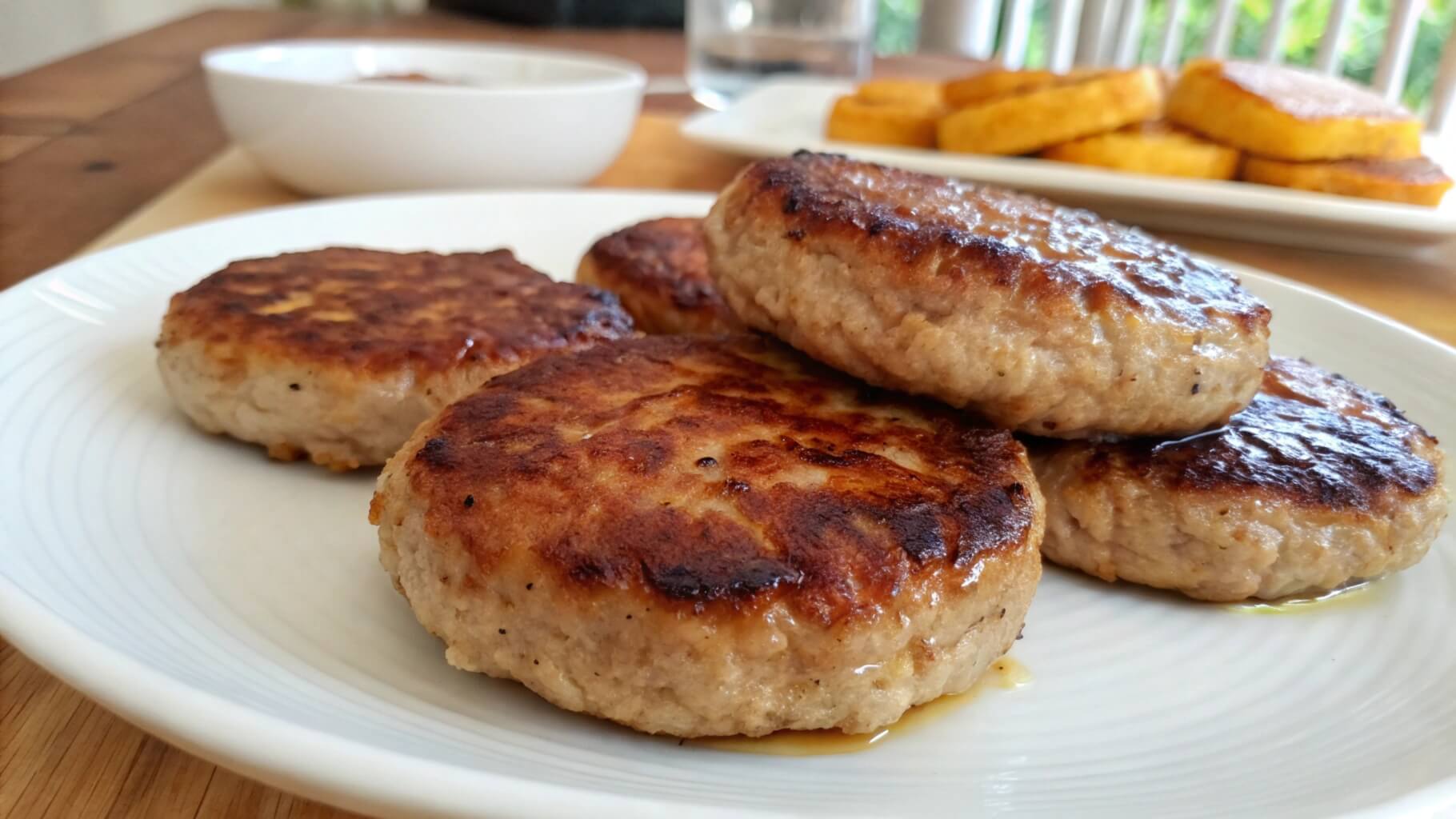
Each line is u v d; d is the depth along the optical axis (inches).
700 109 15.8
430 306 6.5
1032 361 4.8
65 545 4.4
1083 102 10.9
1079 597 5.3
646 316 7.3
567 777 3.5
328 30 21.2
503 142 9.8
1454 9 26.0
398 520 4.4
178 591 4.4
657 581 3.8
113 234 8.8
